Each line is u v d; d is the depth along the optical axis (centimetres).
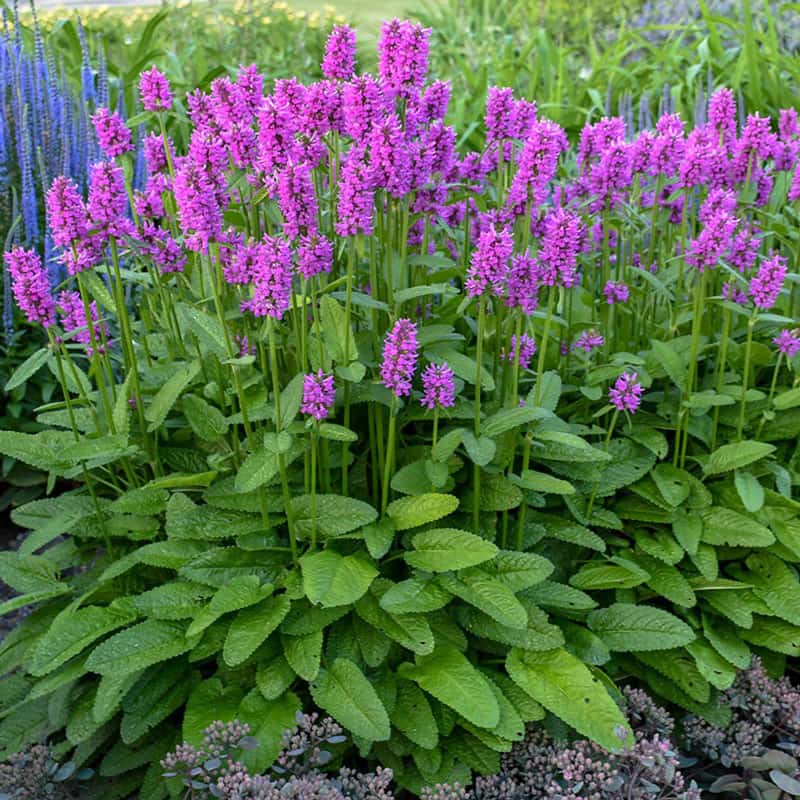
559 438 93
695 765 102
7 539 141
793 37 232
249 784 84
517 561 95
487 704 87
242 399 93
